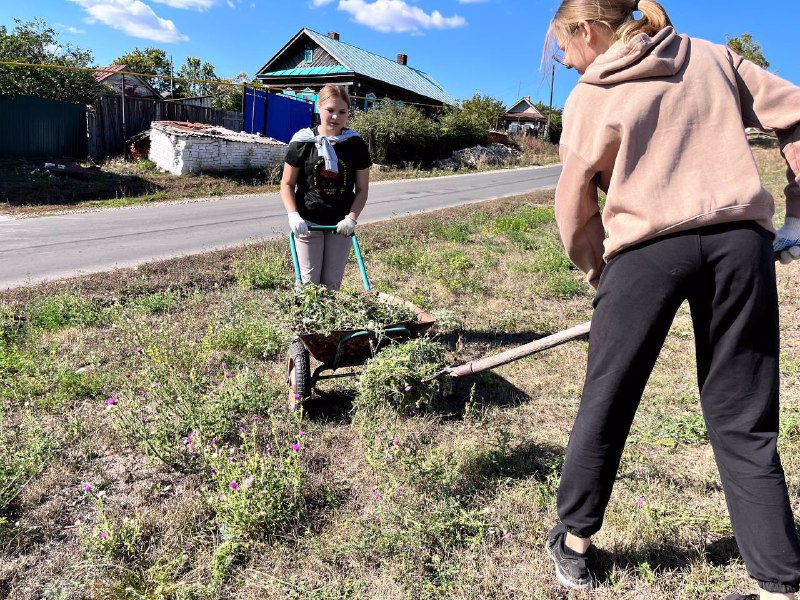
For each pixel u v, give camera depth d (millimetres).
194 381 3973
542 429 3684
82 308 5723
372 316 3930
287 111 27719
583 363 4742
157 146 21062
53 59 25391
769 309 1916
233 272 7461
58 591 2387
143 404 4004
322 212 4547
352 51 38125
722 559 2523
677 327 5586
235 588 2441
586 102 2076
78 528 2771
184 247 9562
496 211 14367
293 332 3691
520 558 2559
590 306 6438
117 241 10000
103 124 22344
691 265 1926
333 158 4395
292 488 2895
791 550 1924
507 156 39031
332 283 4711
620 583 2357
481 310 6164
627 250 2039
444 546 2615
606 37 2182
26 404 3828
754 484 1954
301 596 2371
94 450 3447
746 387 1965
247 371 4027
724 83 1973
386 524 2717
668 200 1915
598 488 2193
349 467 3258
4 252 8883
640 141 1949
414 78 42531
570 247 2277
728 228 1895
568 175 2115
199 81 15805
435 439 3557
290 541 2695
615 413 2129
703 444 3480
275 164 22375
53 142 21172
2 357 4441
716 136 1934
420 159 33531
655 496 2930
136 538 2660
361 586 2402
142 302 5977
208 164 20609
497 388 4277
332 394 4152
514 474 3178
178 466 3297
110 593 2350
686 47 2025
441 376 3652
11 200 14789
